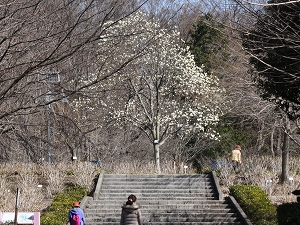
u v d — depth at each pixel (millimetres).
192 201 25469
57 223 21141
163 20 23984
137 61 31703
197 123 35500
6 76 11578
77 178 27578
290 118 18422
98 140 32062
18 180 28406
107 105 32312
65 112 15883
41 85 11727
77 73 11531
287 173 28641
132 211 19047
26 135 12094
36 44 10875
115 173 30172
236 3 12727
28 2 10711
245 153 37312
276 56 14438
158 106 34969
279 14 13039
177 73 35188
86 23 11352
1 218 16094
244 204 23891
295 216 16891
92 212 24219
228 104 35250
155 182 27859
